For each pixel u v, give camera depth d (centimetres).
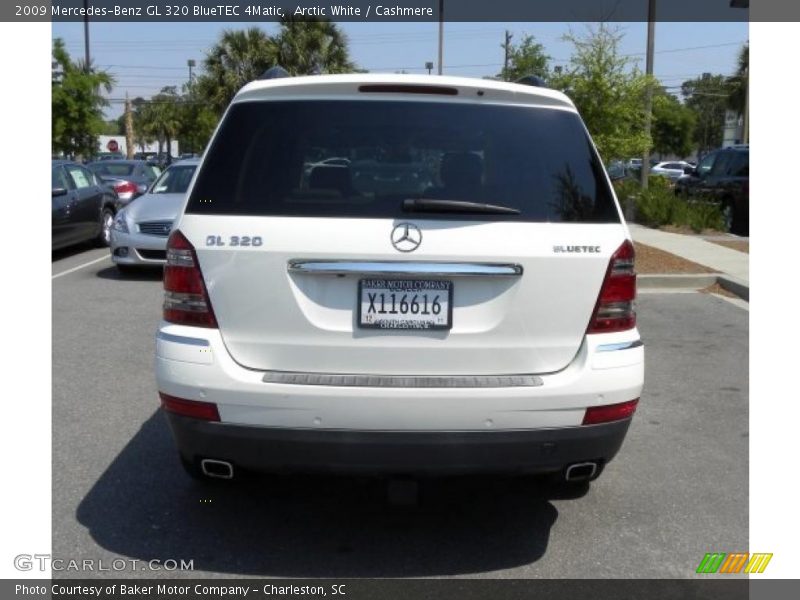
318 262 336
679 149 5875
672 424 562
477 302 342
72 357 707
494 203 346
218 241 339
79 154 2966
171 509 422
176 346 342
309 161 350
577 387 342
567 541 398
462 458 340
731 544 397
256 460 343
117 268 1212
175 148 5144
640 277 1066
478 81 367
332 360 341
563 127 366
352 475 346
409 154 353
